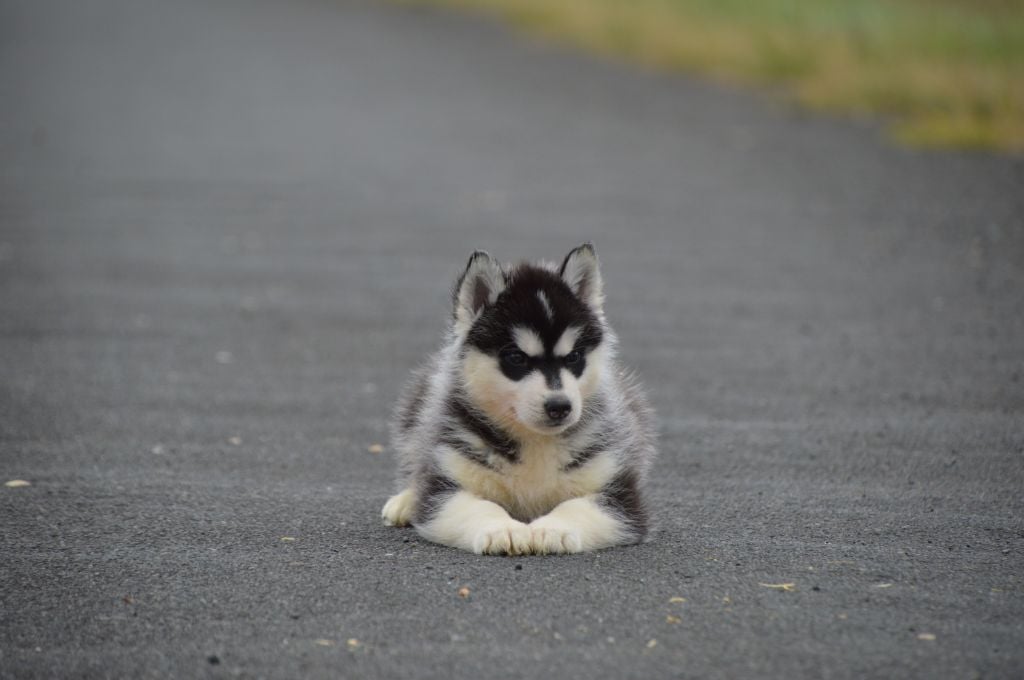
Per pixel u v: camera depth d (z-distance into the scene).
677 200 43.97
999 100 54.50
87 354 28.09
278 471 20.94
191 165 50.34
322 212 42.81
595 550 16.97
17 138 55.16
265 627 14.16
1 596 15.20
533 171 49.16
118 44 87.00
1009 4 76.12
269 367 27.41
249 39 89.88
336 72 74.12
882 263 35.59
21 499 19.16
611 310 31.58
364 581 15.60
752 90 66.56
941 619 14.22
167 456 21.59
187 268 35.84
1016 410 23.86
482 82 70.19
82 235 39.47
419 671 12.98
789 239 38.47
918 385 25.61
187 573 15.95
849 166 48.41
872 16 72.81
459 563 16.33
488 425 18.16
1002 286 32.97
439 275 35.16
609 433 18.50
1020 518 18.22
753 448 22.03
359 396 25.50
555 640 13.69
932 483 19.95
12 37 90.38
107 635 14.02
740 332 29.72
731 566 16.14
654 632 13.88
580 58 78.75
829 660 13.12
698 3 84.31
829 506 18.86
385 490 20.11
